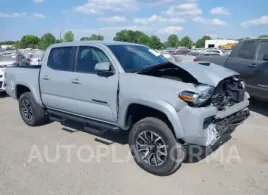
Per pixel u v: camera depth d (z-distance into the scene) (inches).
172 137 145.1
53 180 152.0
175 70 165.3
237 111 163.6
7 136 221.0
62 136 217.3
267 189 139.9
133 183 148.0
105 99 171.2
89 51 187.6
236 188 141.3
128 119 164.9
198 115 136.3
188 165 165.9
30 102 235.6
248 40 289.4
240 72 286.4
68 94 196.4
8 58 460.8
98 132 181.3
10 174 159.0
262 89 262.8
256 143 196.7
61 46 207.9
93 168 164.9
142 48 200.1
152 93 147.2
